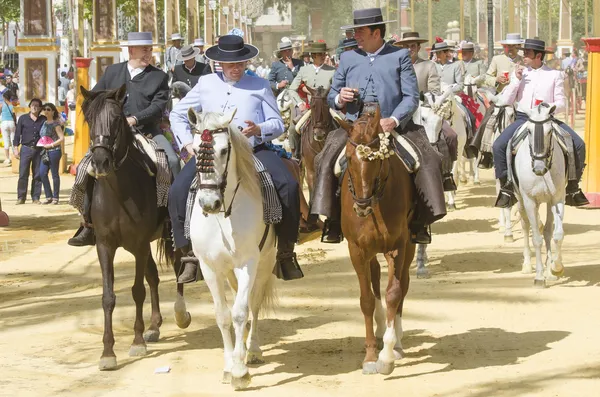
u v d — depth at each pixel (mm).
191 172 10945
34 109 28062
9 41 97000
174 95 14094
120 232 11430
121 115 11250
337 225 11344
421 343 12148
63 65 61938
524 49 16078
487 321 13266
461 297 14797
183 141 11203
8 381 10703
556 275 15914
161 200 11711
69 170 35062
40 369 11250
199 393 10133
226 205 9945
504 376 10539
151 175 11695
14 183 33281
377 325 11734
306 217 11797
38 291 16203
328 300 14883
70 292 16094
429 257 18344
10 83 54688
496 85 23906
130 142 11531
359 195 9891
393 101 11375
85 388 10406
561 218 15523
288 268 11133
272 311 14141
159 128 12930
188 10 62281
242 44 11148
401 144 11070
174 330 13227
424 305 14320
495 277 16312
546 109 14969
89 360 11656
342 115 11477
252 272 10219
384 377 10609
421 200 11078
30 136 27938
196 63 19781
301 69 24094
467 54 27859
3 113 39188
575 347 11711
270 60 117188
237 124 11164
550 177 15180
